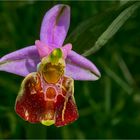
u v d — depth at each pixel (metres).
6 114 0.23
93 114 0.24
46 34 0.18
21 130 0.23
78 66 0.18
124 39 0.25
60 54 0.18
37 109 0.18
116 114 0.24
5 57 0.17
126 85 0.24
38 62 0.18
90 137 0.23
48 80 0.18
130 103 0.24
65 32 0.18
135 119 0.24
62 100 0.18
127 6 0.18
